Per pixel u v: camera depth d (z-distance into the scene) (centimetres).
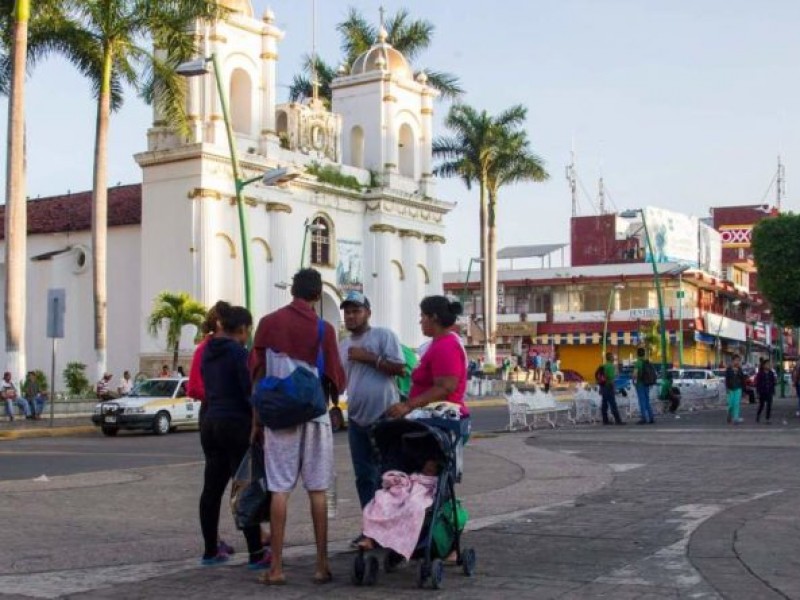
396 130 5222
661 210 7788
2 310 4994
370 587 721
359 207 4972
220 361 820
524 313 7894
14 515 1130
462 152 5694
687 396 3666
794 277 3569
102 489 1385
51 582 744
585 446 1986
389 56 5269
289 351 751
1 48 3347
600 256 8244
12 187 3080
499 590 707
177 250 4222
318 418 749
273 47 4556
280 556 736
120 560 841
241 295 4344
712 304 8306
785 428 2477
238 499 784
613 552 844
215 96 4309
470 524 997
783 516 1009
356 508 1181
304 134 4750
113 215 4612
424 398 768
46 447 2348
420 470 752
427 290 5275
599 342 7638
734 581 722
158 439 2677
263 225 4459
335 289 4778
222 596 699
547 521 1014
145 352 4272
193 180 4206
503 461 1719
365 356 855
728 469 1505
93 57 3459
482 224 5672
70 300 4684
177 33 3531
